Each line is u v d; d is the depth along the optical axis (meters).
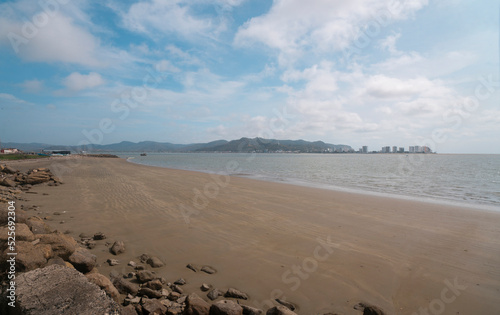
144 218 7.89
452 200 12.34
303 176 24.95
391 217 8.51
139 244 5.71
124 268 4.45
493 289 4.04
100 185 15.08
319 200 11.42
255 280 4.20
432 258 5.18
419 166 45.50
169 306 3.29
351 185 17.91
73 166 31.95
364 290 3.96
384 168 38.94
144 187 14.61
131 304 3.24
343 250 5.56
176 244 5.77
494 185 18.39
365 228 7.22
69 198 10.70
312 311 3.43
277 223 7.63
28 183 14.18
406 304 3.62
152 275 4.11
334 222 7.81
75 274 2.87
